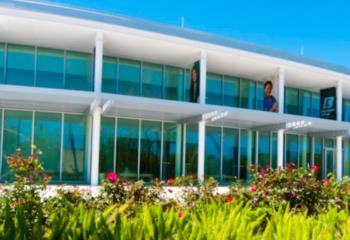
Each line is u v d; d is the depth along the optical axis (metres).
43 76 18.14
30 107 17.17
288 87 25.17
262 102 23.55
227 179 21.61
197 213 4.29
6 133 17.11
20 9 14.84
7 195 5.45
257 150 22.70
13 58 17.78
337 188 7.28
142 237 3.03
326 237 3.17
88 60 18.94
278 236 3.20
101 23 16.12
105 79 19.30
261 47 20.11
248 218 4.14
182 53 18.98
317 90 26.09
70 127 18.06
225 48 18.83
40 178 6.19
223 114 17.69
